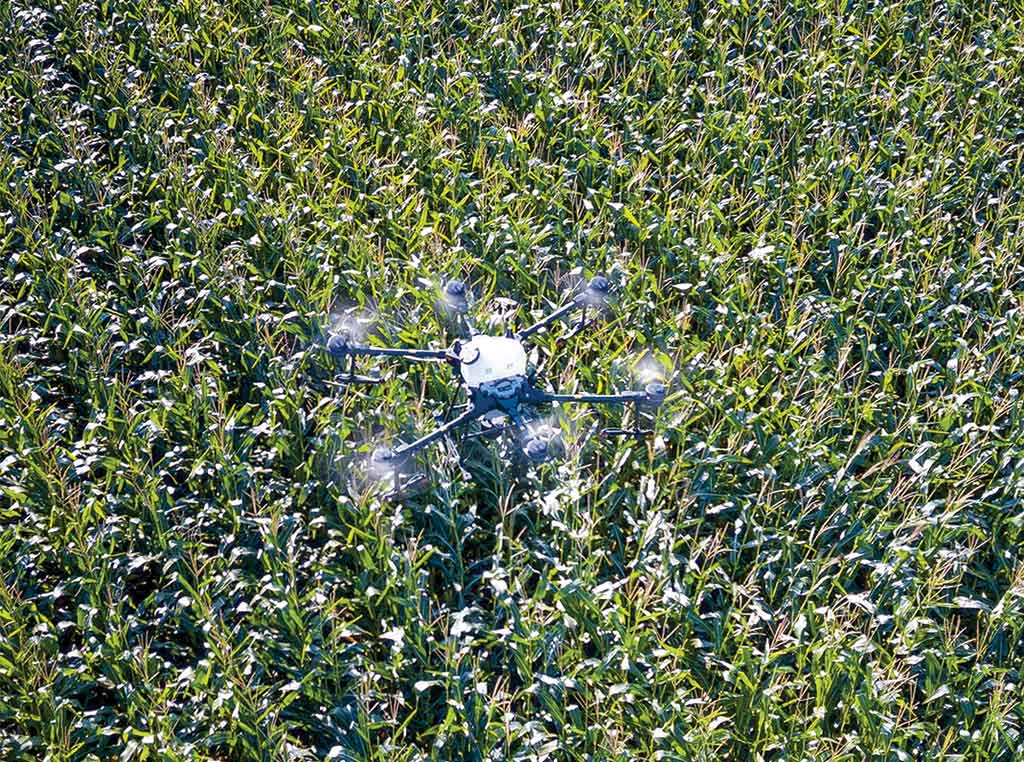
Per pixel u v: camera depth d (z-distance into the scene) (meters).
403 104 10.95
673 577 6.94
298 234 9.46
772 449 7.74
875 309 9.03
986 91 11.34
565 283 9.27
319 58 11.85
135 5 12.32
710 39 12.16
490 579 6.88
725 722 6.61
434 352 7.04
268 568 6.92
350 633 6.79
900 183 9.91
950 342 8.77
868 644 6.54
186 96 11.23
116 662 6.54
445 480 7.23
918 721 6.58
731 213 9.93
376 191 9.95
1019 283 9.65
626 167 10.14
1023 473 7.57
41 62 11.63
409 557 6.78
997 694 6.29
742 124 10.65
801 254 9.40
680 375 8.18
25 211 9.60
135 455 7.61
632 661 6.50
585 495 7.45
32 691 6.41
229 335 8.74
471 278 9.42
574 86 11.80
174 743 6.07
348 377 7.64
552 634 6.57
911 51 12.31
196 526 7.23
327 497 7.56
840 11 12.71
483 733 6.28
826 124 10.91
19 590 6.86
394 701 6.47
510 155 10.45
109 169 10.69
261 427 7.66
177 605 6.77
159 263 9.18
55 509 7.05
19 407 8.00
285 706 6.39
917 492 7.50
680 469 7.62
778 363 8.33
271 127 10.68
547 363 8.18
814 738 6.23
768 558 7.18
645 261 9.62
